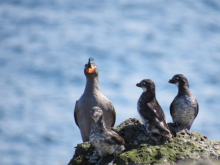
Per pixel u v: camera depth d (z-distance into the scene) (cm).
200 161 1073
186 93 1222
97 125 1073
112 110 1362
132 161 1068
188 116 1216
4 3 8588
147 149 1091
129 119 1230
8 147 3534
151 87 1159
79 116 1362
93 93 1349
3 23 7688
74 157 1176
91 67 1350
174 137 1134
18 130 3803
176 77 1246
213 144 1127
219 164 1075
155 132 1120
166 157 1073
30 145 3550
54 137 3647
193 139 1135
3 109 4288
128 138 1146
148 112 1127
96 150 1160
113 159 1090
